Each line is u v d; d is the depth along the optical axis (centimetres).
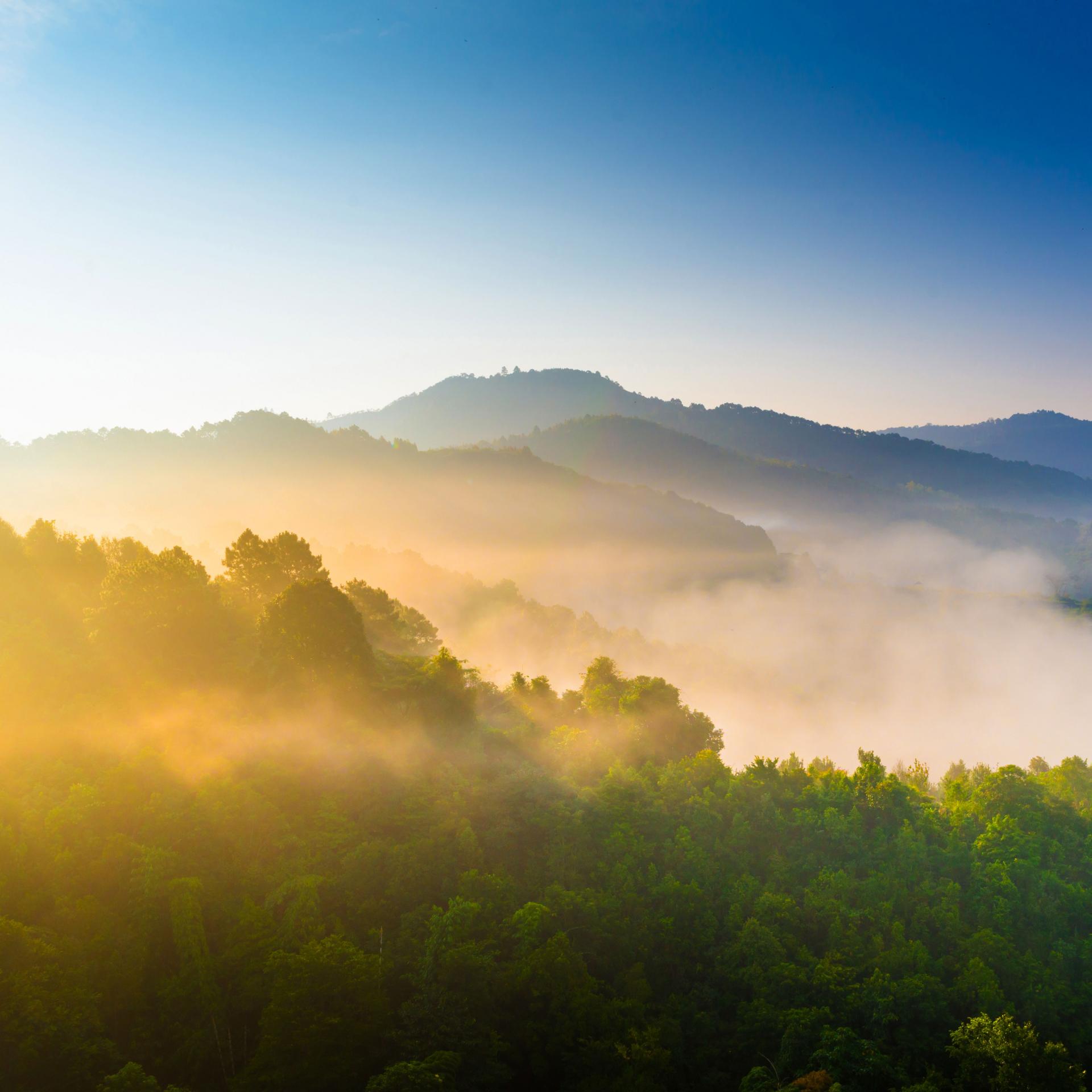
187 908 3456
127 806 4012
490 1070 3388
